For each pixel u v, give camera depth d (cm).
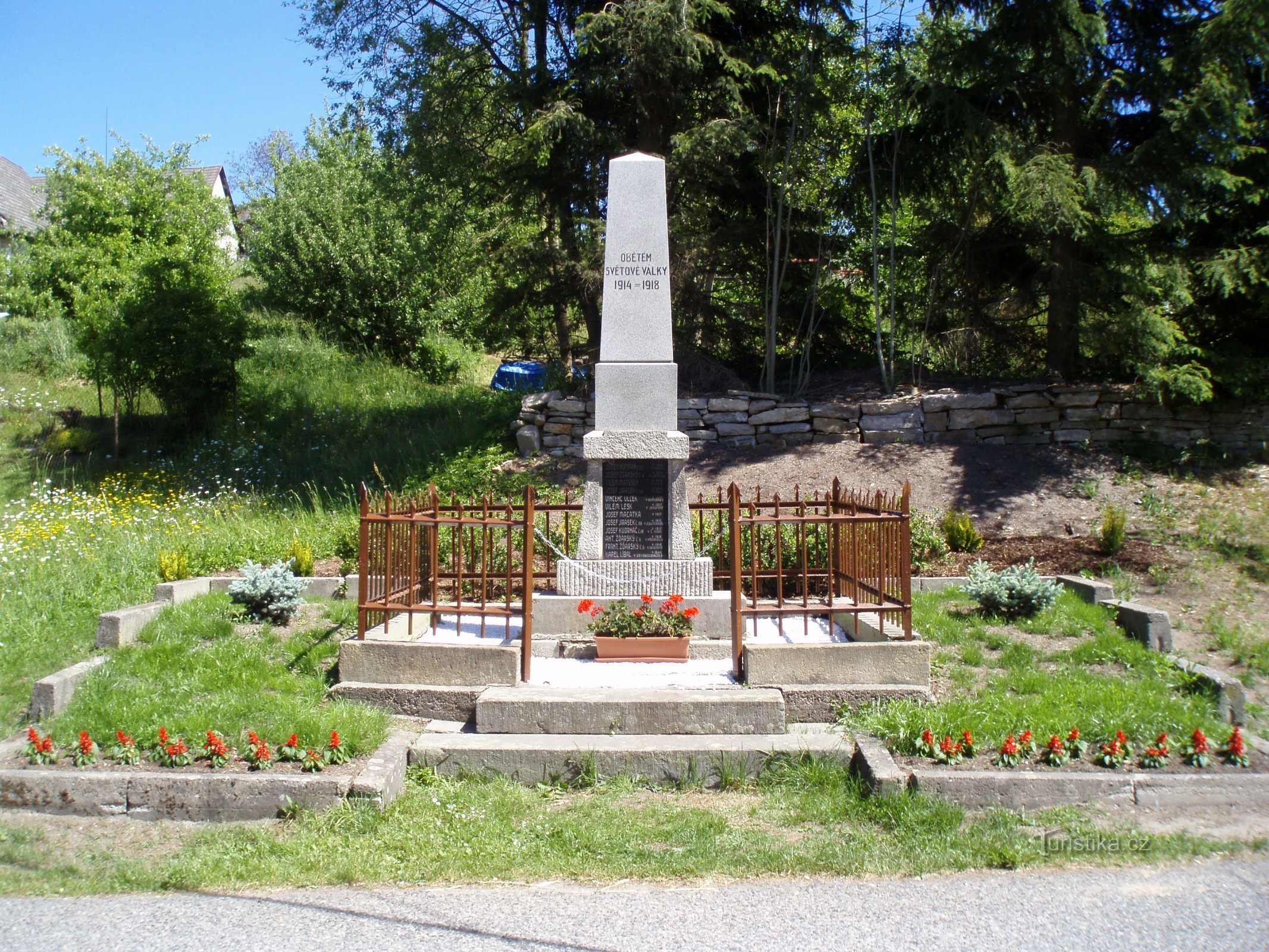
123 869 453
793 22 1439
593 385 1473
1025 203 1157
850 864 452
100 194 2141
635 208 821
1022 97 1312
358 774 523
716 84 1370
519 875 448
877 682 635
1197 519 1102
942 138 1355
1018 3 1221
